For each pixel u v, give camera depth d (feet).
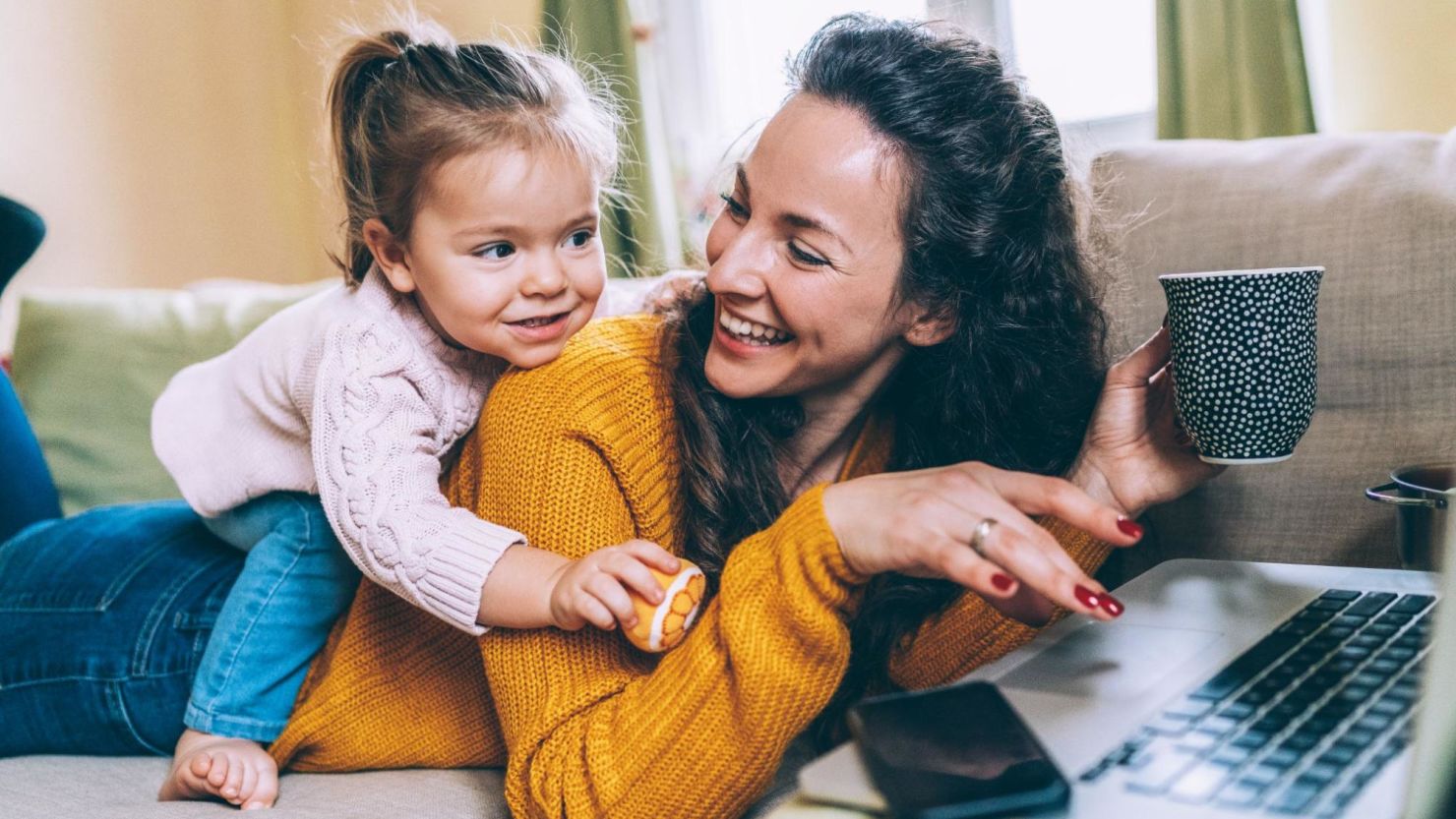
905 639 3.73
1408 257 4.04
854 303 3.47
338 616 4.43
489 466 3.57
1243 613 2.87
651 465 3.55
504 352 3.82
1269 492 4.18
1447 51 7.57
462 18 11.41
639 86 10.10
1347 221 4.16
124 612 4.63
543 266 3.80
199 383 4.73
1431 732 1.80
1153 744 2.16
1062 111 9.56
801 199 3.38
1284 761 2.04
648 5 10.62
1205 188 4.46
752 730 2.83
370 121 3.93
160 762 4.58
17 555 5.08
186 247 11.49
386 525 3.53
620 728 3.06
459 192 3.73
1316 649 2.56
